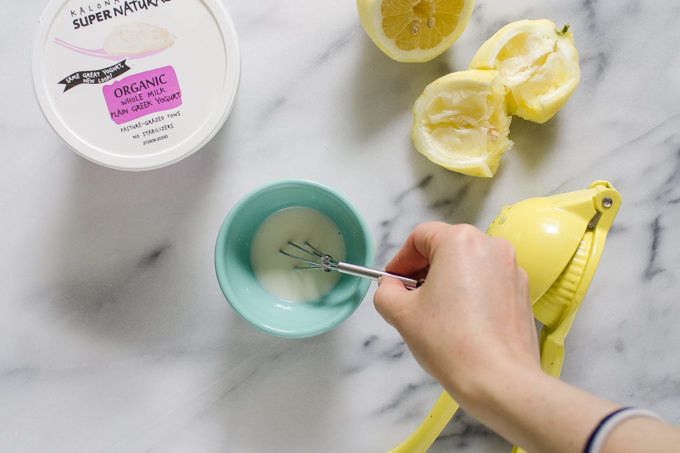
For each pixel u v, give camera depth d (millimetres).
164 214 658
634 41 653
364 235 564
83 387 664
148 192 657
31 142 645
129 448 666
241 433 668
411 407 670
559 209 545
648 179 658
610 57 654
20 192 649
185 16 564
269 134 657
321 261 588
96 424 664
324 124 658
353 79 656
